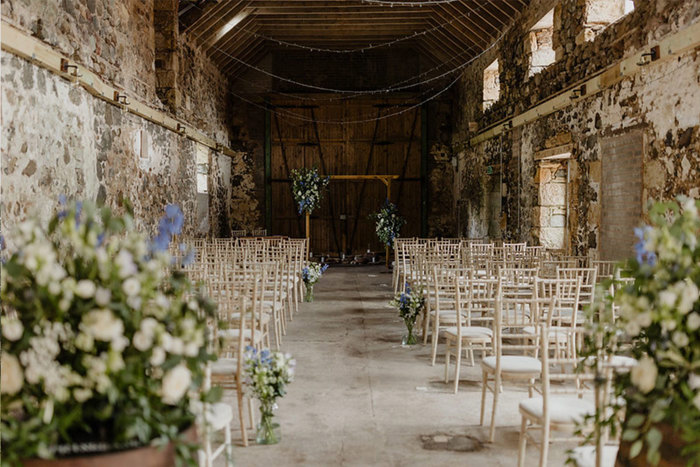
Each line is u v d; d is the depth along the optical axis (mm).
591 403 2844
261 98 14805
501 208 11070
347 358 5332
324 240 15016
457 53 13297
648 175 5734
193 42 10992
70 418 1586
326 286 10312
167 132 9258
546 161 8969
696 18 4828
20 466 1558
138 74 7961
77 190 5750
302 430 3623
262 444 3400
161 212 8898
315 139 14969
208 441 2480
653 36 5570
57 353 1671
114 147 6895
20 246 1730
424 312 6277
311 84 14945
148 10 8461
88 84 5848
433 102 15070
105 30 6652
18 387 1649
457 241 12789
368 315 7480
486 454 3277
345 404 4102
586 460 2305
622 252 6316
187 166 10531
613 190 6539
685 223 1950
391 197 15055
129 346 1705
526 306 5254
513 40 10281
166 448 1692
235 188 14984
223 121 14023
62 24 5414
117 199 6980
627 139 6191
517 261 6938
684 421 1729
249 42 13344
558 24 8234
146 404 1652
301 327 6711
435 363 5176
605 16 7227
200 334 1760
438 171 15164
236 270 5234
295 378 4707
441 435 3547
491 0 10086
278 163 14977
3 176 4309
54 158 5215
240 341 3283
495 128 11195
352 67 14922
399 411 3961
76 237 1746
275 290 5582
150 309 1748
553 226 9055
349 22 12523
